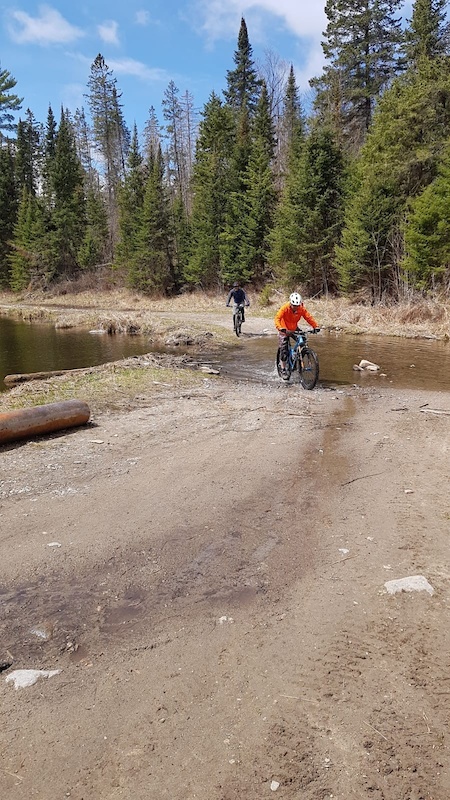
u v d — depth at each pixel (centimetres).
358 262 2469
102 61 6338
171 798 203
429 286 2191
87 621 319
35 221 5381
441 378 1159
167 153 6675
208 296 3828
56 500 496
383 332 1920
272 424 776
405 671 273
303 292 3005
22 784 210
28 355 1684
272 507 485
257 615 324
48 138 6184
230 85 5075
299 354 1070
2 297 5378
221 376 1197
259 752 224
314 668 276
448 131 2348
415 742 228
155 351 1681
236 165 3581
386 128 2452
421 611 325
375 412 852
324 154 2764
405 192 2416
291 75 4828
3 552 400
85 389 992
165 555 397
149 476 560
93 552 400
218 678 270
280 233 2942
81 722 241
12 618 322
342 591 349
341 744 228
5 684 266
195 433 723
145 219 4159
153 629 311
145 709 249
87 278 5078
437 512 470
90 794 206
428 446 668
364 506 486
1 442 659
